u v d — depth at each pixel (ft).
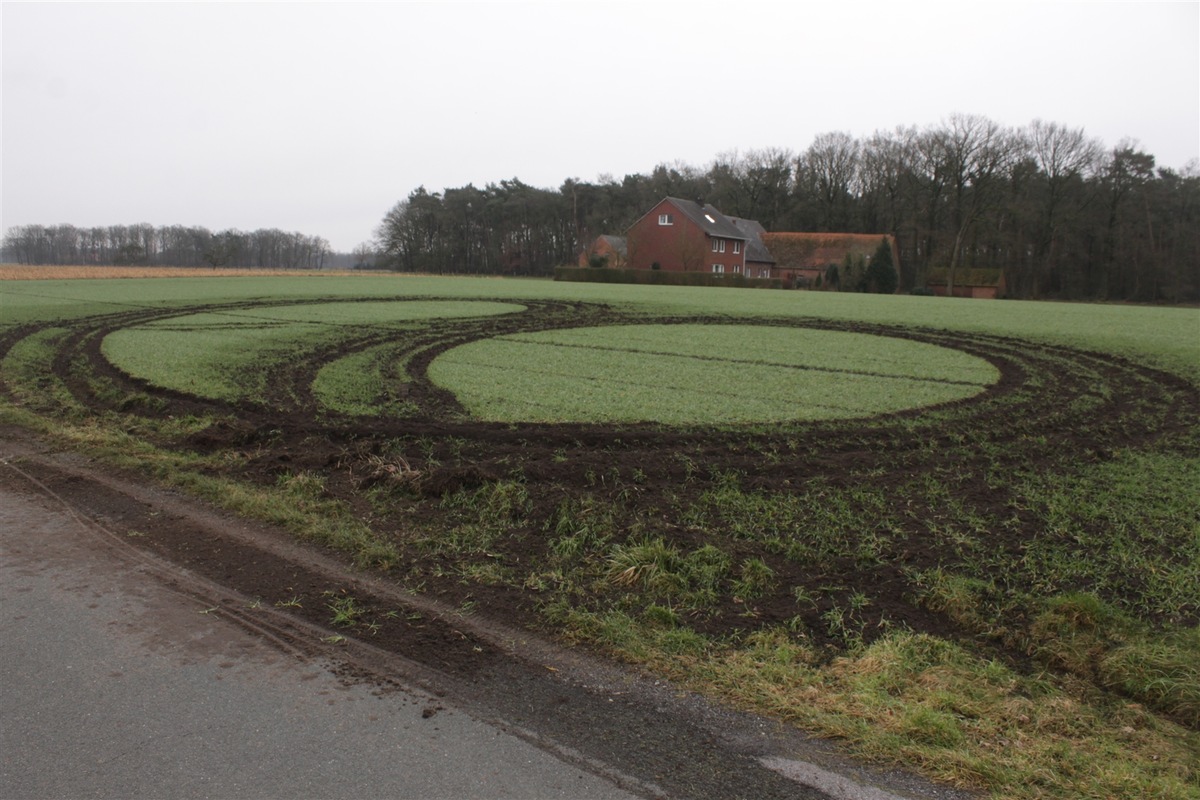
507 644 13.97
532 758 10.63
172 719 11.41
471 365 47.57
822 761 10.77
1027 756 10.94
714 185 300.40
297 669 12.92
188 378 41.52
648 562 17.26
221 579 16.56
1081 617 14.79
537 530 19.65
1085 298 230.27
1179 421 34.50
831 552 18.22
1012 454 27.76
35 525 19.69
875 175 271.28
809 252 260.42
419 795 9.78
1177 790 10.21
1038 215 225.97
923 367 49.70
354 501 21.80
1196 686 12.49
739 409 34.78
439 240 323.37
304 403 35.63
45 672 12.67
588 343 59.26
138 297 101.76
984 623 14.90
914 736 11.36
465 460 25.59
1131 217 221.05
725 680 12.78
